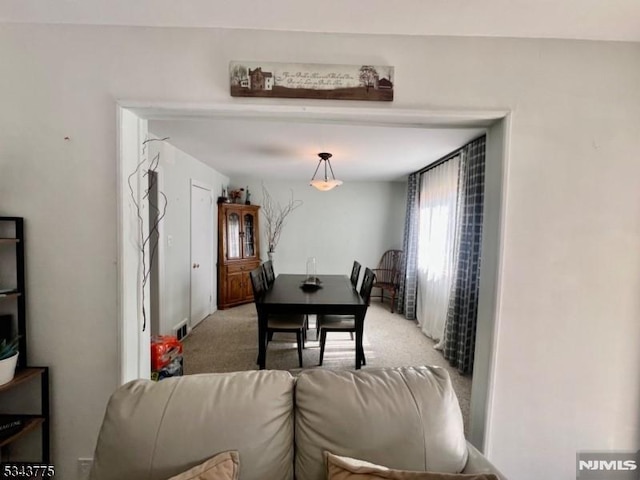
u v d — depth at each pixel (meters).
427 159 3.52
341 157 3.46
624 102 1.38
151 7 1.20
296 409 0.98
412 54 1.35
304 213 5.27
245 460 0.85
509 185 1.38
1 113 1.31
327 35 1.33
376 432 0.90
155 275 2.91
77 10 1.23
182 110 1.34
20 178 1.33
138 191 1.44
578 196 1.40
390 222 5.33
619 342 1.43
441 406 0.95
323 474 0.89
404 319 4.30
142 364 1.49
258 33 1.32
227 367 2.78
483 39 1.35
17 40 1.30
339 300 2.63
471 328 2.70
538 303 1.42
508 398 1.44
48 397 1.38
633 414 1.46
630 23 1.25
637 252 1.42
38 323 1.37
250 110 1.34
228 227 4.60
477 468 0.91
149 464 0.81
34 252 1.35
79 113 1.32
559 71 1.37
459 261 2.86
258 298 2.66
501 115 1.36
